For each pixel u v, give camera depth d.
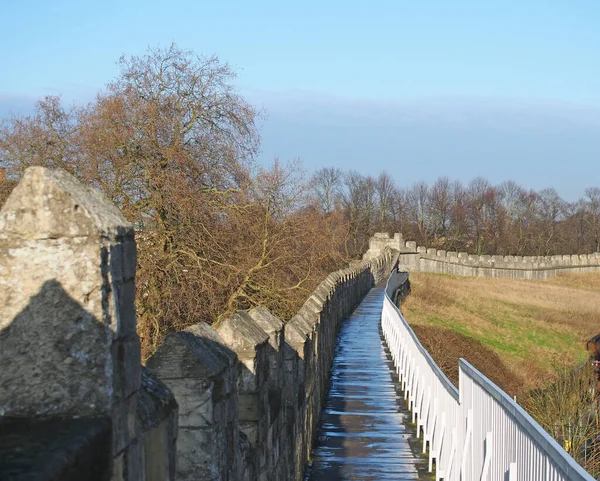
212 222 23.97
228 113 25.59
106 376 3.25
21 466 2.65
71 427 3.12
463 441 9.55
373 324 33.59
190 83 25.25
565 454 5.17
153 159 23.47
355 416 16.52
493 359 35.69
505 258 78.62
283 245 25.52
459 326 42.09
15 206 3.26
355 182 105.12
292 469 10.58
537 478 5.94
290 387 10.70
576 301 58.81
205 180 24.84
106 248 3.29
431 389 13.20
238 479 6.27
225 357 5.81
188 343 5.43
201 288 22.61
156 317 21.23
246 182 25.34
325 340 19.86
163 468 3.97
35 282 3.25
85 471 2.98
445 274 73.75
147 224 22.81
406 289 51.09
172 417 4.10
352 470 12.52
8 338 3.25
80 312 3.25
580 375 22.48
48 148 24.08
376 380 20.72
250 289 24.66
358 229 85.75
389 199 106.69
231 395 5.94
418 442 14.37
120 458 3.36
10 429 3.11
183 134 25.00
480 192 111.81
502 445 7.27
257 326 7.81
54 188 3.25
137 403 3.61
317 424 15.58
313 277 27.03
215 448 5.43
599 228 118.00
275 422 8.70
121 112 23.38
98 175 22.80
